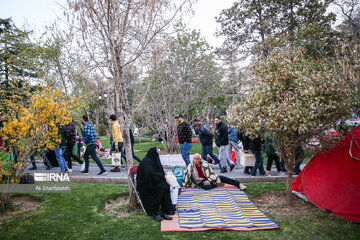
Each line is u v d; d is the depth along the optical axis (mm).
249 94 5559
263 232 4109
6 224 4262
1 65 16031
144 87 12555
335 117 4727
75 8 4684
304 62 5469
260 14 18922
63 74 9664
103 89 10688
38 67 9898
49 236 3914
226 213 4883
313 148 5121
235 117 5590
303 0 17312
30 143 5086
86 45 5215
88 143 7504
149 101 13633
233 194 5969
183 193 6082
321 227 4281
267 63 5328
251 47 19234
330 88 4570
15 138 4906
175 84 13898
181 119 8133
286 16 17672
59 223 4336
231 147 9016
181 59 13703
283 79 4996
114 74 5324
